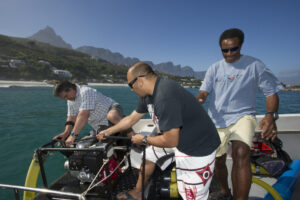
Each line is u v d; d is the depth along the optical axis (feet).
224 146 5.43
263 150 7.93
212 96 6.07
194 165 4.25
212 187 6.42
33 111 43.93
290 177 6.66
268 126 4.70
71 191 5.85
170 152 5.48
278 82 4.93
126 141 7.38
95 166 5.21
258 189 7.17
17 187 4.69
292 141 9.04
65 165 5.98
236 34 5.11
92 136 6.85
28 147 18.93
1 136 22.82
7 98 69.87
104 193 5.57
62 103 61.87
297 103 74.33
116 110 8.08
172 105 3.59
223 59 5.95
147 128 9.00
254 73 5.19
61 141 6.51
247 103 5.34
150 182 5.70
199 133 4.08
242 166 4.57
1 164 14.76
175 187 5.45
